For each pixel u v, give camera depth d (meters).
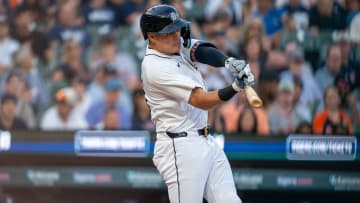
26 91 29.50
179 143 14.65
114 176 27.77
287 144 27.62
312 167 27.64
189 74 14.91
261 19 29.81
